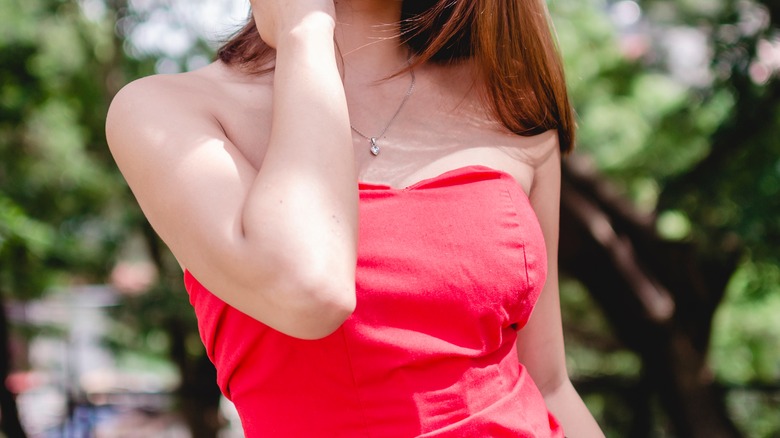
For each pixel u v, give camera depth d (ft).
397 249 3.50
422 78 4.02
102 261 24.84
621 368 26.89
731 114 14.23
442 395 3.48
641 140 22.99
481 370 3.57
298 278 3.15
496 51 4.02
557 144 4.21
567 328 27.17
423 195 3.61
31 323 27.48
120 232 25.05
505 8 4.06
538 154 4.10
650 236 16.22
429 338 3.49
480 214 3.63
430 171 3.78
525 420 3.66
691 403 16.80
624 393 19.21
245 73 3.73
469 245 3.57
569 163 16.10
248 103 3.66
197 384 24.50
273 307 3.19
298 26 3.50
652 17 21.06
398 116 3.88
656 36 21.52
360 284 3.46
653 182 22.34
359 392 3.44
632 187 23.34
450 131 3.91
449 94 4.01
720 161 14.42
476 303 3.54
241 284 3.21
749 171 14.25
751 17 13.50
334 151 3.30
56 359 28.14
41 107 21.15
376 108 3.89
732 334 25.25
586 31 22.30
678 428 17.15
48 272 21.98
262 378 3.48
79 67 21.58
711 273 16.22
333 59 3.47
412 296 3.48
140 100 3.46
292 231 3.17
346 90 3.92
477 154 3.89
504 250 3.62
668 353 16.67
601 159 23.21
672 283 16.38
